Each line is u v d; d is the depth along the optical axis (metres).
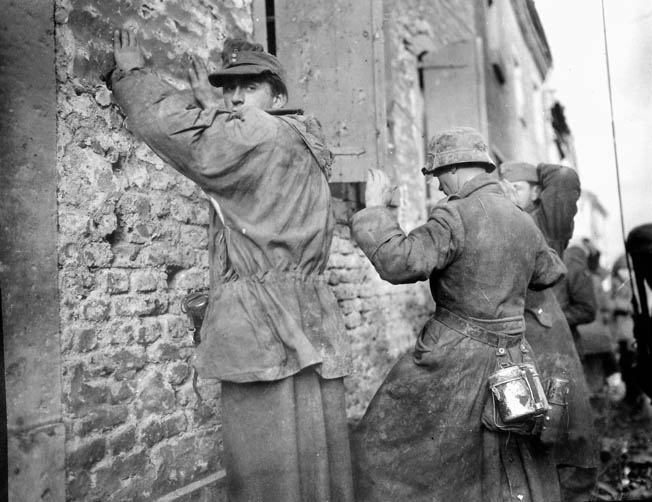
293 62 4.25
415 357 2.73
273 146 2.25
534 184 4.09
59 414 2.43
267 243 2.27
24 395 2.30
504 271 2.61
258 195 2.27
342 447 2.41
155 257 2.95
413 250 2.51
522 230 2.68
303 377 2.31
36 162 2.39
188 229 3.15
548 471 2.70
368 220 2.58
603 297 6.00
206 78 2.60
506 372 2.51
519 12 6.46
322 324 2.37
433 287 2.74
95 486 2.55
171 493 2.88
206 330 2.31
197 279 3.18
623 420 5.25
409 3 7.02
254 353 2.20
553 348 3.24
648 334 4.33
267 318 2.23
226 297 2.29
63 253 2.50
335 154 4.19
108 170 2.72
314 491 2.27
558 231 4.00
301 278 2.37
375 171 2.69
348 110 4.23
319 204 2.41
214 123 2.25
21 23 2.37
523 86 6.71
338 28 4.24
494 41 7.11
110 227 2.71
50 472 2.35
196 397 3.10
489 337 2.60
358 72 4.23
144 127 2.29
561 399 2.72
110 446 2.63
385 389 2.79
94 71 2.68
